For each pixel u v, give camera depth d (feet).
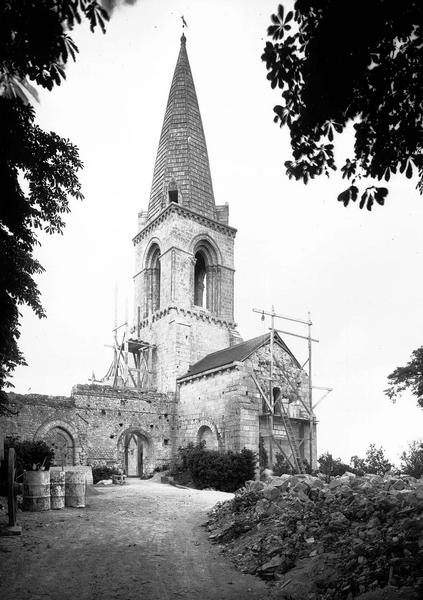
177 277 132.36
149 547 37.93
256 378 104.17
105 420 108.88
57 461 102.37
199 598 26.94
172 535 42.78
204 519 50.65
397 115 23.30
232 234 149.18
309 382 112.88
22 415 100.07
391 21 20.68
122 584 28.78
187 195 145.89
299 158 26.37
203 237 141.38
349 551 28.86
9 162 33.94
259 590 28.30
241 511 45.80
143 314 144.66
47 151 34.37
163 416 116.88
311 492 42.80
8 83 26.71
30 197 37.45
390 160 24.34
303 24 22.63
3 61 23.40
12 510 42.34
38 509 53.16
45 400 103.35
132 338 146.00
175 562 34.01
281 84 24.26
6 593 26.73
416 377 104.99
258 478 90.22
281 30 23.08
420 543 26.20
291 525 36.83
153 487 87.35
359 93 23.07
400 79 22.16
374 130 24.08
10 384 58.08
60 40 21.59
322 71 22.17
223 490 84.94
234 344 138.10
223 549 37.91
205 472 87.35
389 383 107.45
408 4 19.94
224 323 139.13
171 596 27.12
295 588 26.96
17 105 29.17
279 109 25.14
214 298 141.18
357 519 34.12
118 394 111.96
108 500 64.75
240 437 97.30
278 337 112.57
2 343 46.93
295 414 109.91
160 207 148.46
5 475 65.57
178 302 130.41
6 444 76.84
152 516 52.24
